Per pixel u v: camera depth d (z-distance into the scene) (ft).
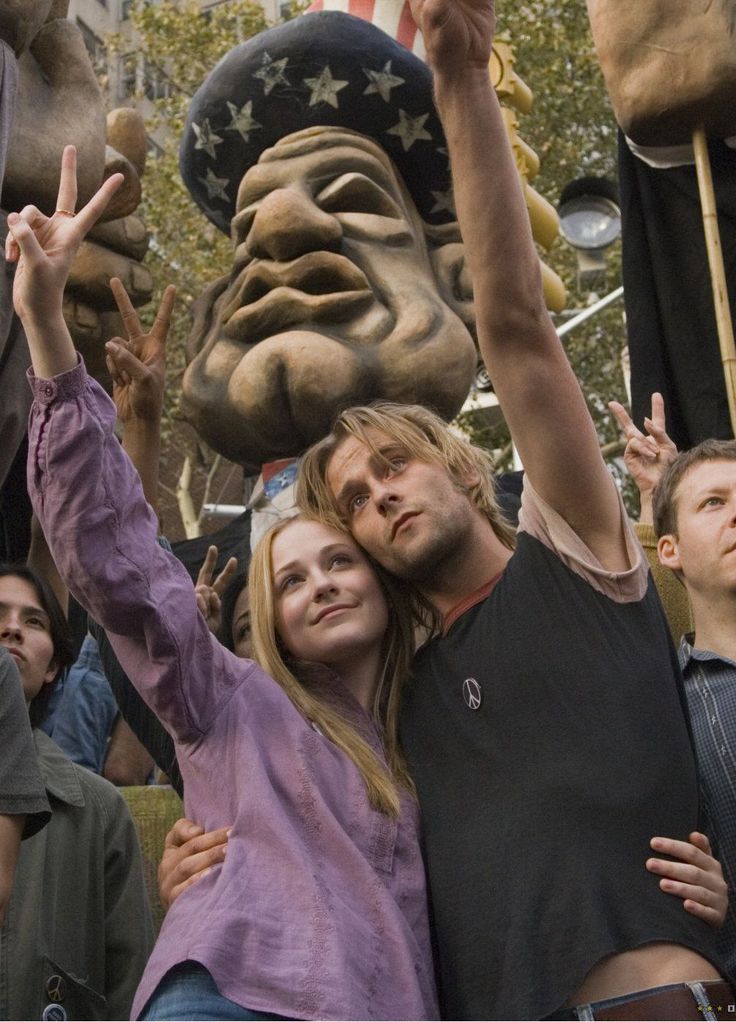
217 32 72.18
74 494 11.18
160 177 68.74
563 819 10.72
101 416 11.42
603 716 11.06
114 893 15.39
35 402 11.44
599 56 23.52
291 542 12.46
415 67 23.79
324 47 23.48
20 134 21.26
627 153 24.34
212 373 22.54
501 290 11.96
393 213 23.47
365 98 23.79
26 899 14.51
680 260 23.70
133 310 19.89
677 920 10.42
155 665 11.22
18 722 12.40
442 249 24.41
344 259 22.25
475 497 12.72
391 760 11.74
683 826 10.91
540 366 11.96
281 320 22.26
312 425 21.58
